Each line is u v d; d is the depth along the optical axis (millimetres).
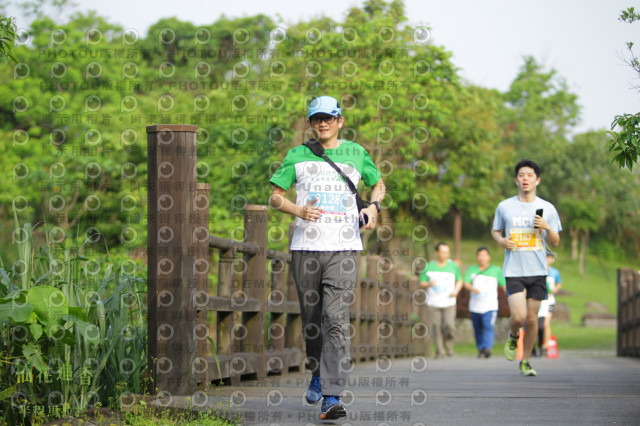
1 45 9273
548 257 27062
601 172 89812
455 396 10703
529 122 90000
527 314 14500
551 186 90562
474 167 45844
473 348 41844
